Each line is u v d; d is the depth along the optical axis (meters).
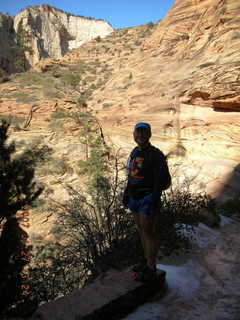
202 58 27.77
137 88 34.50
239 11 26.58
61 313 2.47
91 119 31.22
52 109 31.86
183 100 25.69
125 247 4.22
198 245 4.48
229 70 21.23
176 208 5.40
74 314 2.46
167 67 34.03
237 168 18.81
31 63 96.94
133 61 44.88
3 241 4.55
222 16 27.44
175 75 30.02
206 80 23.34
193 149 22.80
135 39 69.50
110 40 75.00
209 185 18.03
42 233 18.31
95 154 26.09
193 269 3.70
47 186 22.88
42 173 23.73
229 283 3.29
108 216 4.59
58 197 22.33
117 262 4.06
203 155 21.86
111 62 59.00
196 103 24.80
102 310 2.54
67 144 28.12
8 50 93.56
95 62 61.81
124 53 60.97
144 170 2.74
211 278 3.46
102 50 67.56
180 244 4.39
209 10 31.22
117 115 32.16
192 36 33.03
